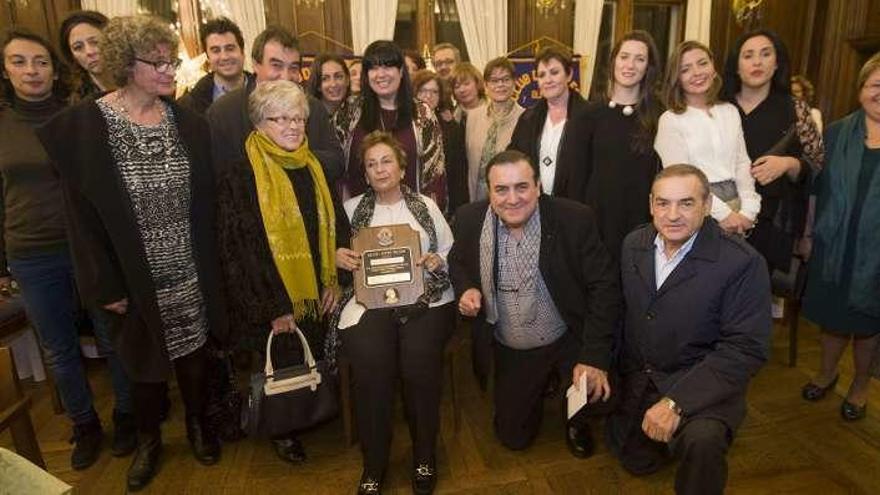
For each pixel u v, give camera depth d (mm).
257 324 1930
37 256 1949
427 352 1886
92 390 2723
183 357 1915
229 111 2139
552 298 1946
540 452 2141
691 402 1539
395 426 2354
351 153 2484
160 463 2104
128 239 1645
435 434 1928
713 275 1605
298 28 5145
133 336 1753
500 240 1971
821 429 2230
